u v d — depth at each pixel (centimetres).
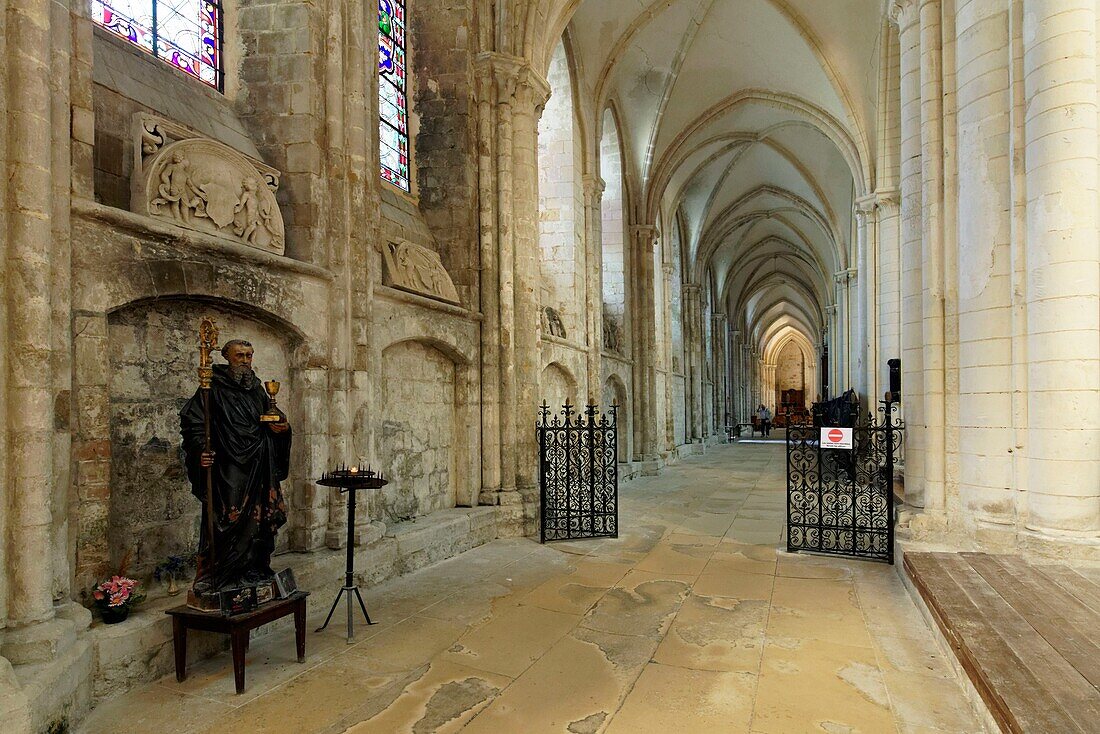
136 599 418
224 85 644
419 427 809
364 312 657
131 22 552
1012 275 607
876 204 1321
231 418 425
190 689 407
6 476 339
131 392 459
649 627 523
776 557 765
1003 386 614
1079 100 562
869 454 1061
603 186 1458
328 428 623
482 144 927
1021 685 328
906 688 405
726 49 1588
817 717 368
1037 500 583
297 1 635
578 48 1331
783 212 2727
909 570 580
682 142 1781
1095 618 427
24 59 351
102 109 471
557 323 1257
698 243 2466
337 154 643
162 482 479
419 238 877
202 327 412
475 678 426
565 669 440
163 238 459
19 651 332
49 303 359
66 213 383
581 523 887
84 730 355
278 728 360
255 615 411
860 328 1575
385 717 373
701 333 2558
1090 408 562
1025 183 598
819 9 1396
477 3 937
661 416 1988
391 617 550
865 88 1448
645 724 363
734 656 460
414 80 944
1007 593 481
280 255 573
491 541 860
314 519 602
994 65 618
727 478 1592
